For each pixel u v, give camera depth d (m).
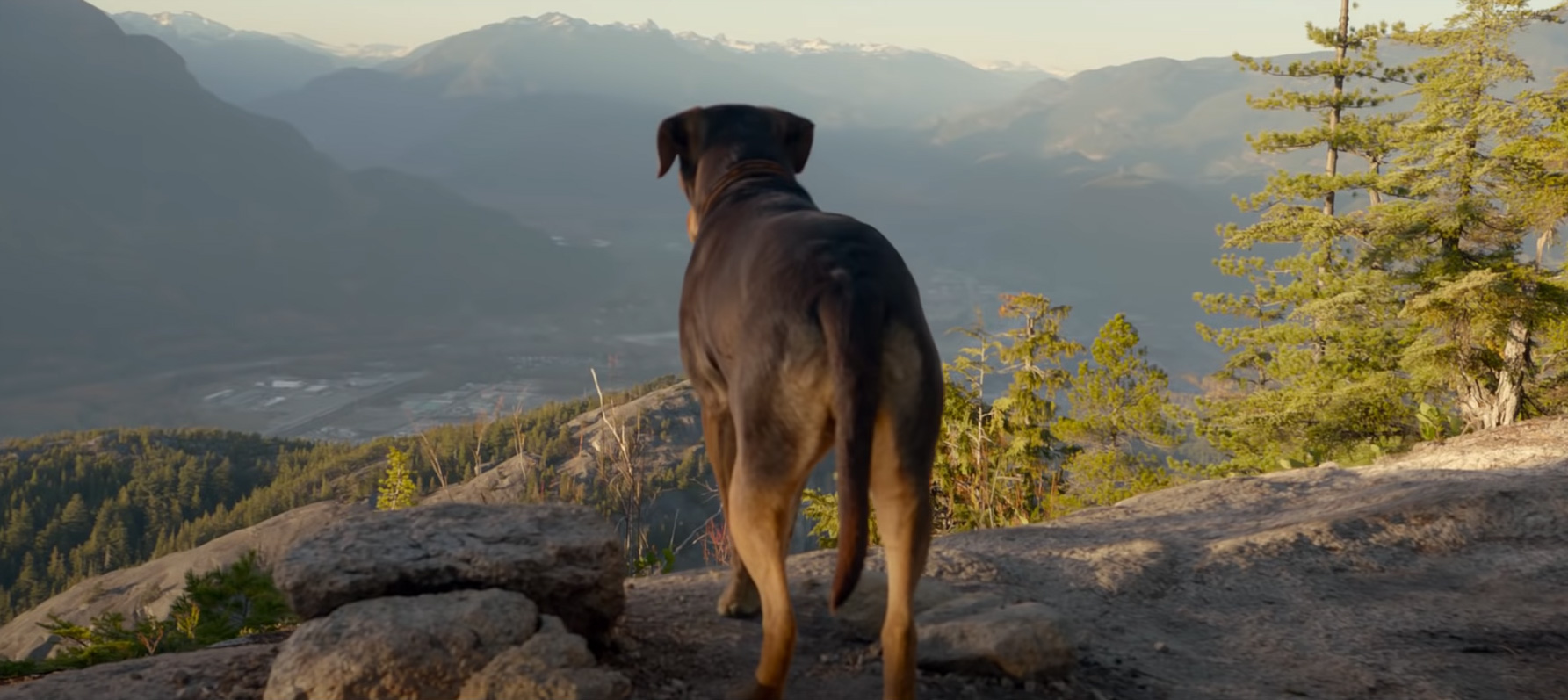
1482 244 35.59
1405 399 36.88
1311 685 5.32
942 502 13.95
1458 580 7.12
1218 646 5.88
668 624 5.38
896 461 3.77
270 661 4.77
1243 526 8.55
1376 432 34.88
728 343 4.18
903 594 3.81
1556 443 11.05
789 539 4.01
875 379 3.64
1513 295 28.27
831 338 3.68
